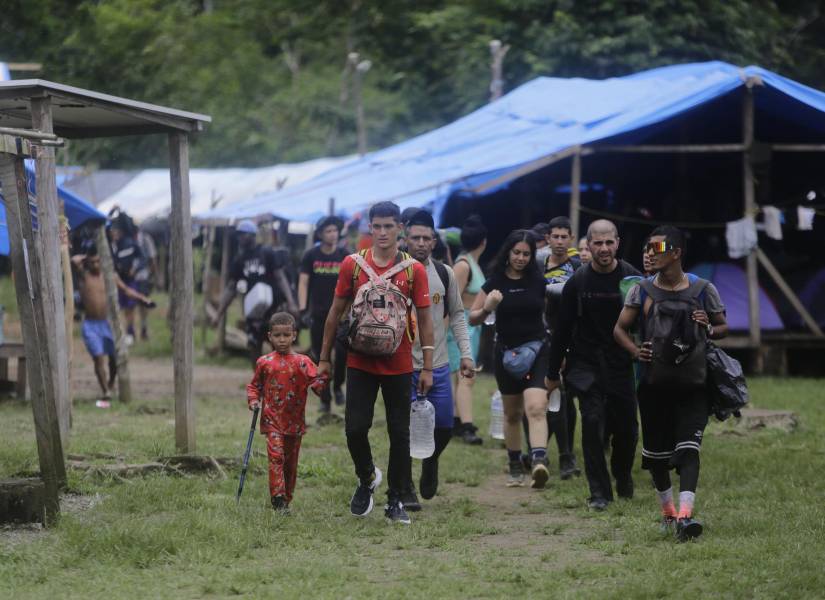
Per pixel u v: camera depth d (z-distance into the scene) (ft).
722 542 41.52
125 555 39.40
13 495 42.93
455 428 69.82
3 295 188.55
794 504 48.73
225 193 192.65
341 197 122.52
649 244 43.11
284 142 286.46
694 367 42.34
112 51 225.15
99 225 83.76
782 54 170.50
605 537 43.52
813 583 35.55
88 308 84.07
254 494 50.75
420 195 111.04
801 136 120.98
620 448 50.06
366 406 45.73
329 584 36.27
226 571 37.83
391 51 238.07
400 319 44.52
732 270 114.73
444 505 50.52
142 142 256.93
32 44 199.31
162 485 51.13
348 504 49.80
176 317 58.65
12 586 35.45
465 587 35.99
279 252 92.22
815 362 116.78
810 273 117.19
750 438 68.80
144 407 81.00
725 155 131.64
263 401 48.01
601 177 141.49
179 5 283.59
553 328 54.03
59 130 61.72
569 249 59.00
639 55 170.81
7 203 44.16
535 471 52.19
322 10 257.14
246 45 289.33
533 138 115.34
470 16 212.02
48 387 44.42
